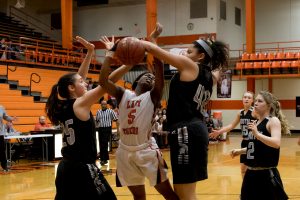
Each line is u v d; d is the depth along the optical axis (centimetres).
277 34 2802
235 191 785
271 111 434
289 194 747
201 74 335
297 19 2752
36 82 1862
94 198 346
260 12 2842
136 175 364
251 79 2241
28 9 2931
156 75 354
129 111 358
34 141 1368
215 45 355
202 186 845
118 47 314
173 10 2734
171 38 2731
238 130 2795
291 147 1797
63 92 359
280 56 2214
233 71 2266
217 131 570
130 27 2867
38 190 824
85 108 352
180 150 333
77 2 3025
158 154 365
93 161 359
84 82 370
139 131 356
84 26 3002
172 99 340
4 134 1098
